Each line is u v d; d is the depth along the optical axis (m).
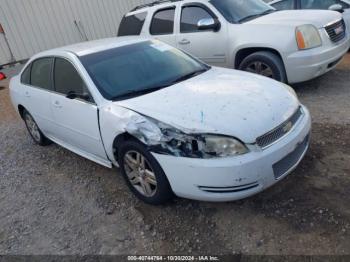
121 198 3.86
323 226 2.96
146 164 3.40
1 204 4.19
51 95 4.51
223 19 6.24
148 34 7.30
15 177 4.80
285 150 3.12
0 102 8.79
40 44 11.55
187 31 6.69
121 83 3.93
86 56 4.19
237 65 6.27
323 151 4.00
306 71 5.48
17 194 4.36
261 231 3.03
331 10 6.83
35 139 5.66
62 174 4.63
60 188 4.30
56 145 5.60
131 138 3.44
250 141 2.96
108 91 3.83
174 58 4.48
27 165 5.10
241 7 6.55
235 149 2.94
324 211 3.11
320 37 5.55
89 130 3.94
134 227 3.37
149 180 3.43
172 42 6.90
